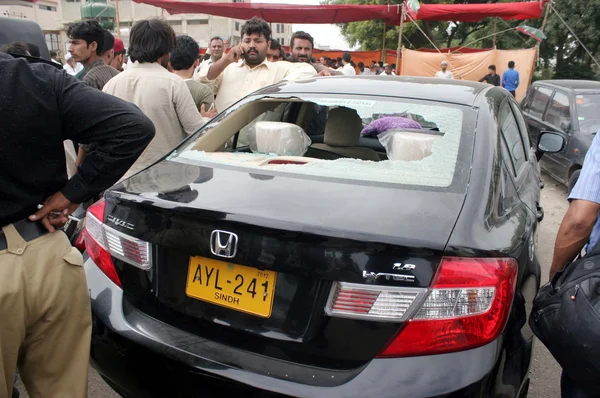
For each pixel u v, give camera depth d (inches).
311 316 58.3
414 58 615.5
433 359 55.2
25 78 55.2
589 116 242.5
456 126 83.0
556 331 63.0
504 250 61.2
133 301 71.2
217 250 61.1
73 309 63.9
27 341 62.5
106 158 59.7
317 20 556.1
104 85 137.8
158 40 122.3
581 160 224.8
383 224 58.9
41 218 59.4
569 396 74.2
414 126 86.5
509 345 60.7
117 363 69.2
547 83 300.4
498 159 78.4
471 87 99.3
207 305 64.3
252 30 168.7
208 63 238.2
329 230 56.5
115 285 72.7
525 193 92.1
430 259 55.5
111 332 69.3
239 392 59.3
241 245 59.9
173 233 64.8
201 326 65.2
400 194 67.4
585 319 59.4
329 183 71.1
